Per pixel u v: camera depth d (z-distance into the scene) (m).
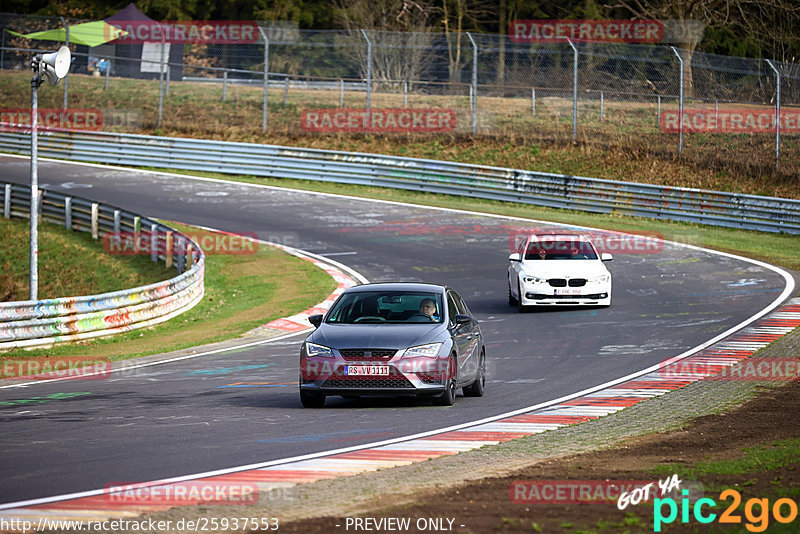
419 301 46.75
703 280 92.06
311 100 188.50
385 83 193.62
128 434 37.25
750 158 149.00
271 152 157.12
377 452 33.53
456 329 45.62
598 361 57.66
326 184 153.00
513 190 140.75
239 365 60.00
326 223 126.06
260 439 36.09
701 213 127.44
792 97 159.25
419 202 140.38
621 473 28.81
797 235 121.31
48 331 70.69
